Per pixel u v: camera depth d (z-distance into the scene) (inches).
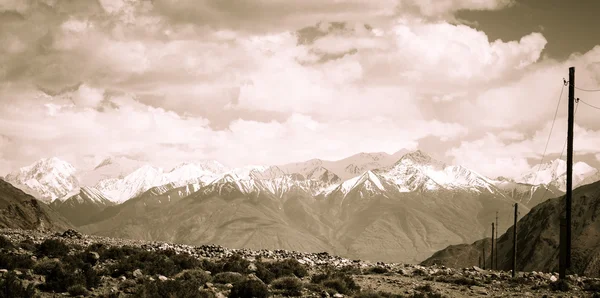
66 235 2893.7
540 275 2169.0
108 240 2915.8
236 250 2667.3
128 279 1569.9
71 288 1373.0
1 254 1649.9
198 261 1903.3
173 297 1318.9
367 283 1793.8
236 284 1446.9
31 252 1975.9
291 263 2009.1
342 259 2650.1
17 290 1268.5
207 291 1401.3
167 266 1728.6
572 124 2126.0
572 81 2135.8
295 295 1485.0
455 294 1657.2
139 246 2613.2
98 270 1648.6
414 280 1926.7
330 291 1529.3
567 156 2126.0
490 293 1689.2
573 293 1707.7
